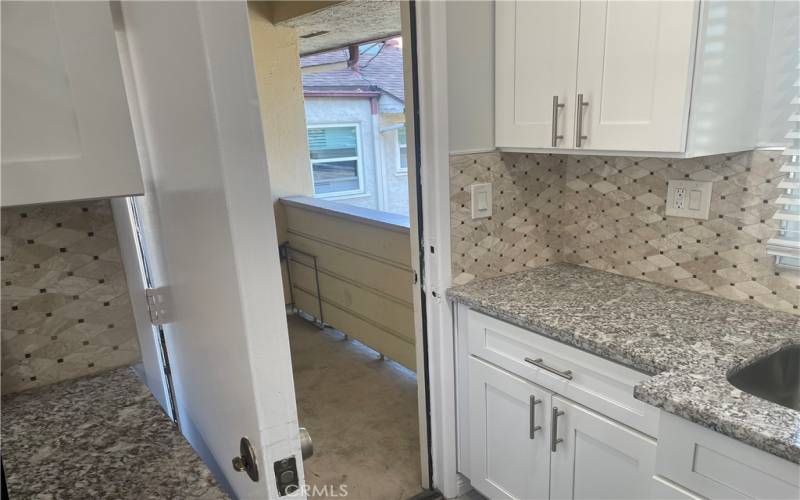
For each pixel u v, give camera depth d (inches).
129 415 40.7
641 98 52.6
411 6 62.1
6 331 43.7
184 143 23.9
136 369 49.1
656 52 50.6
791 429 35.2
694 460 40.1
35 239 43.7
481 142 68.5
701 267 62.4
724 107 51.6
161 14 23.1
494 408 67.5
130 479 33.0
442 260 68.4
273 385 22.6
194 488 31.7
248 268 20.9
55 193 29.4
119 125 30.3
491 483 70.9
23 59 27.1
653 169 65.2
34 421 40.1
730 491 38.3
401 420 102.3
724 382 41.8
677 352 47.5
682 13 47.9
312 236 146.3
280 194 158.1
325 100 270.8
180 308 34.2
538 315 58.4
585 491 57.5
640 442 49.9
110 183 30.9
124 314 48.3
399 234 112.9
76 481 32.9
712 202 59.9
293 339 146.0
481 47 66.1
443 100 63.5
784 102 53.0
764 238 56.2
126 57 31.4
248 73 19.6
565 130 60.7
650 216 66.6
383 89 282.0
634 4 51.6
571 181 75.8
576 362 54.8
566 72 59.2
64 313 45.8
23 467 34.5
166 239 33.4
